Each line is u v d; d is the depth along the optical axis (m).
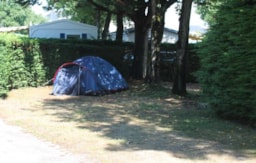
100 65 16.59
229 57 9.73
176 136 8.65
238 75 9.63
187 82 22.91
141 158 6.89
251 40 9.27
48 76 17.34
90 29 34.69
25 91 15.62
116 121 10.48
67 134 8.80
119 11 21.61
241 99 9.62
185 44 15.93
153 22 17.75
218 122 10.24
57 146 7.91
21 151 7.50
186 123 10.17
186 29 15.85
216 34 10.42
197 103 13.78
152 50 17.88
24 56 16.02
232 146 7.75
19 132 9.16
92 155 7.18
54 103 13.57
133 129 9.41
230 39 9.79
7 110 11.93
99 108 12.64
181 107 13.09
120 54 20.97
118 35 25.34
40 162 6.82
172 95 15.77
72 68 15.94
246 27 9.38
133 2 20.36
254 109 9.38
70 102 13.89
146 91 16.86
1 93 14.08
